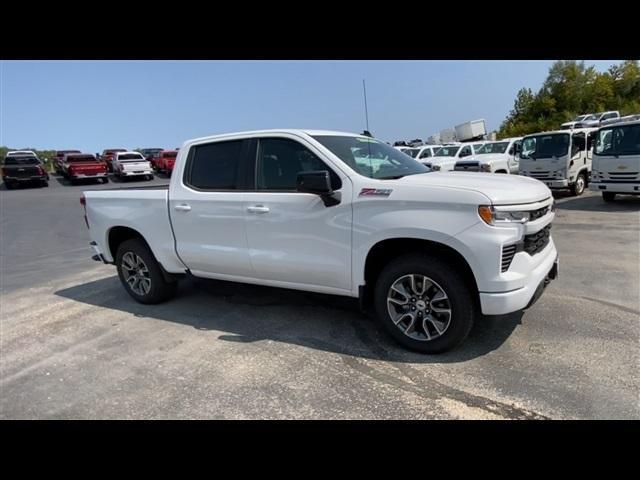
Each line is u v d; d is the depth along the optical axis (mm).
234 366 3240
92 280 6117
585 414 2438
